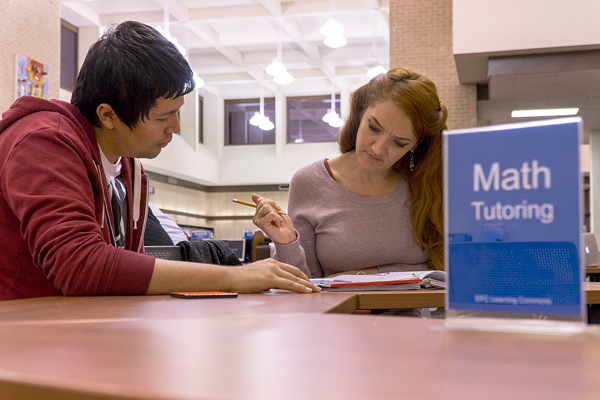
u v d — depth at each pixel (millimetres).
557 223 626
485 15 6172
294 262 1765
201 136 16938
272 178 16547
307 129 16875
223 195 17359
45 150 1283
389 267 2080
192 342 531
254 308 901
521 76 6406
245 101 17172
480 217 664
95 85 1441
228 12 11211
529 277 628
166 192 15250
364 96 2100
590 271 3734
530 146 647
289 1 11023
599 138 10641
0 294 1294
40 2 8359
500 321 619
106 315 806
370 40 12938
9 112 1416
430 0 7887
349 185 2195
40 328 654
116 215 1730
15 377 366
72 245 1170
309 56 13547
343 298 1115
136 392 319
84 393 330
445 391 330
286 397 311
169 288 1202
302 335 576
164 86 1443
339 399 308
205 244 2771
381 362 425
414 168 2109
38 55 8297
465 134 685
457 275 659
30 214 1214
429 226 2109
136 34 1449
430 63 7844
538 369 399
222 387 336
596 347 498
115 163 1681
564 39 5980
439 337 561
